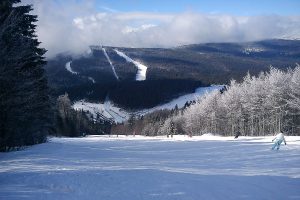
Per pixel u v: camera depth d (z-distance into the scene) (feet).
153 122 517.55
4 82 79.71
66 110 331.77
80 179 36.88
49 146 107.96
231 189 33.91
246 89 264.11
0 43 75.25
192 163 61.11
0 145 89.86
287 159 65.10
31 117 102.42
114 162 59.11
